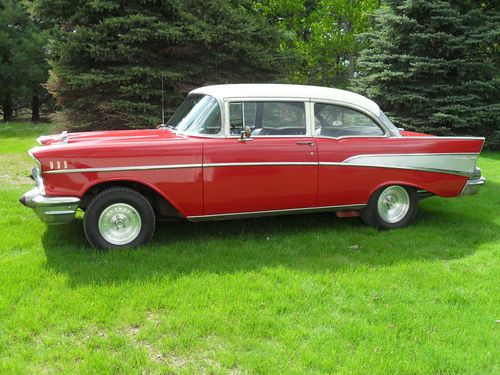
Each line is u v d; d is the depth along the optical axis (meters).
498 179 9.26
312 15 20.45
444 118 12.55
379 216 5.83
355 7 19.39
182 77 12.12
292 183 5.27
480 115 12.50
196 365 3.03
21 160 10.89
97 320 3.51
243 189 5.10
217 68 12.72
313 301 3.90
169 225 5.97
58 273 4.31
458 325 3.55
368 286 4.21
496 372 3.02
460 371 3.00
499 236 5.74
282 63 13.46
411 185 5.81
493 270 4.64
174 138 5.04
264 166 5.12
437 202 7.41
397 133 5.79
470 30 12.75
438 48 12.92
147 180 4.79
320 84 21.95
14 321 3.46
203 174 4.93
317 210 5.51
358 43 19.36
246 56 12.56
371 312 3.73
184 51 12.11
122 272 4.35
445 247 5.29
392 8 13.39
